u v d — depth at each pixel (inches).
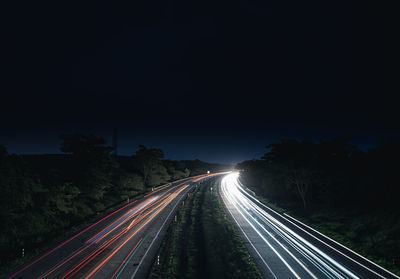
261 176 3191.4
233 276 847.1
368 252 1023.6
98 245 1114.7
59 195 1435.8
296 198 2192.4
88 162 1817.2
